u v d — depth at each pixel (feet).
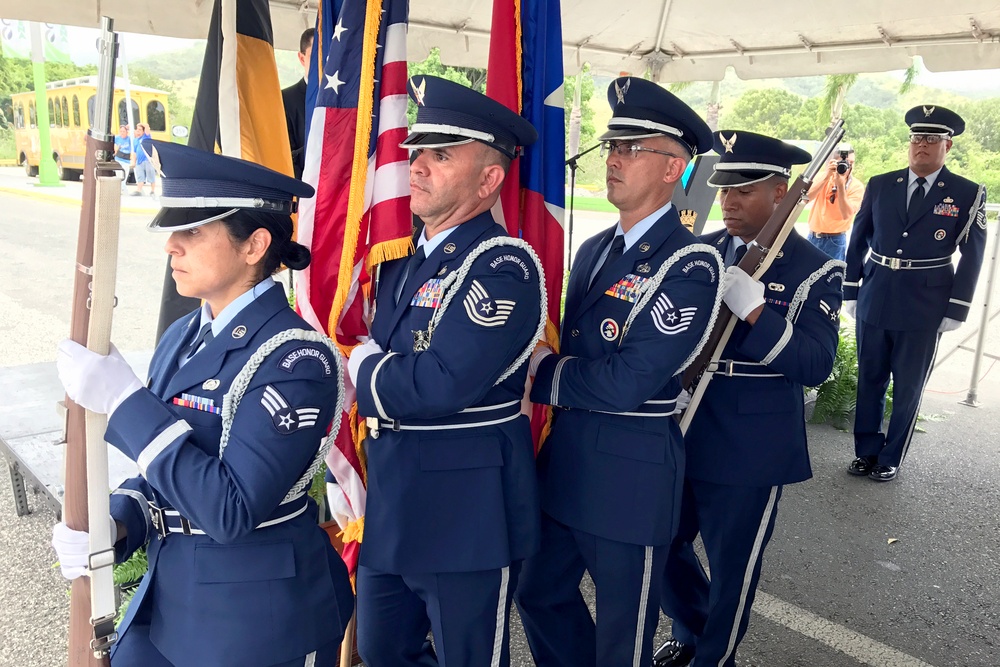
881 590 10.62
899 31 14.24
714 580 7.93
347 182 6.67
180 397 4.60
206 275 4.47
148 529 4.94
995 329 28.63
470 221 6.02
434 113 5.77
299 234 6.72
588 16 15.30
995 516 13.19
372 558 6.01
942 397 20.81
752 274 7.32
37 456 10.09
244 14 8.86
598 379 6.31
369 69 6.46
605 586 6.71
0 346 20.89
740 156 7.98
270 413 4.30
